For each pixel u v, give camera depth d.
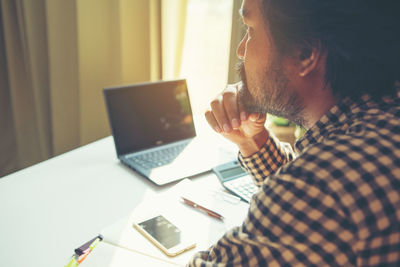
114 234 0.66
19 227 0.69
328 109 0.49
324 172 0.35
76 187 0.84
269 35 0.47
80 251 0.62
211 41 1.61
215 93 1.67
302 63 0.45
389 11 0.40
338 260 0.35
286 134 1.36
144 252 0.61
